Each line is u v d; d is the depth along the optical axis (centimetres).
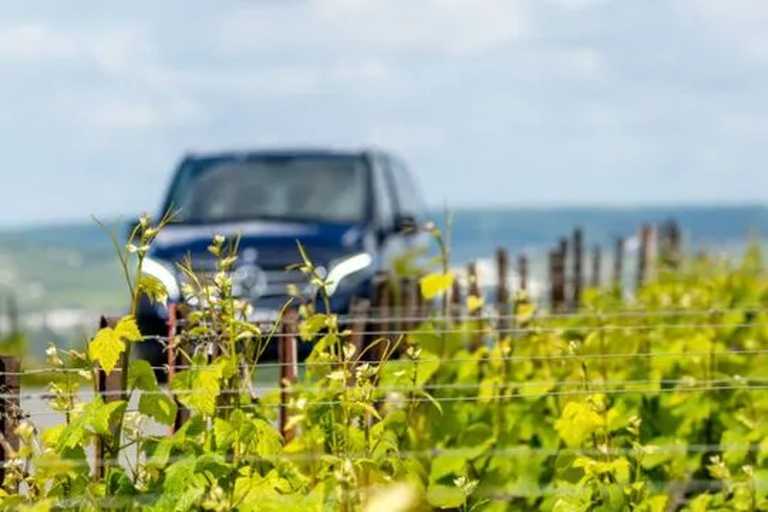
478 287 2252
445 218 1817
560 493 1416
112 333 1316
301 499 1283
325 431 1430
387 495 1059
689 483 1683
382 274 2722
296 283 3256
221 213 3559
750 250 3400
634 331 1922
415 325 2362
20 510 1213
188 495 1257
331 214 3509
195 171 3681
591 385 1712
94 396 1330
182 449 1320
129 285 1323
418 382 1606
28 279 18025
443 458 1575
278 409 1628
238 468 1327
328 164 3631
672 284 2986
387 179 3819
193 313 1400
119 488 1284
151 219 1330
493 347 2019
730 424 1731
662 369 1881
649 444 1614
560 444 1686
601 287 3338
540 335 1966
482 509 1563
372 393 1467
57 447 1288
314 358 1503
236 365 1379
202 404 1330
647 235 3991
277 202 3569
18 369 1365
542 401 1717
